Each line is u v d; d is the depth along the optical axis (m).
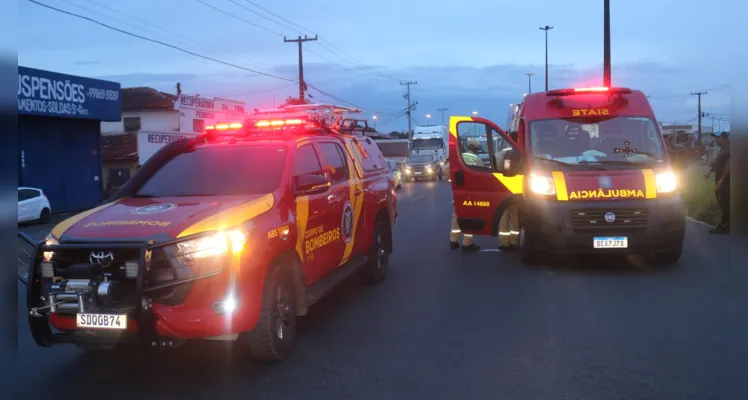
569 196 8.66
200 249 4.73
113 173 37.19
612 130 9.46
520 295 7.65
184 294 4.69
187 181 6.13
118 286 4.71
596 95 9.99
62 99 28.06
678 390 4.58
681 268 9.03
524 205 9.21
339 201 7.07
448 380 4.90
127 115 46.16
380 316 6.89
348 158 7.83
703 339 5.75
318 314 7.03
